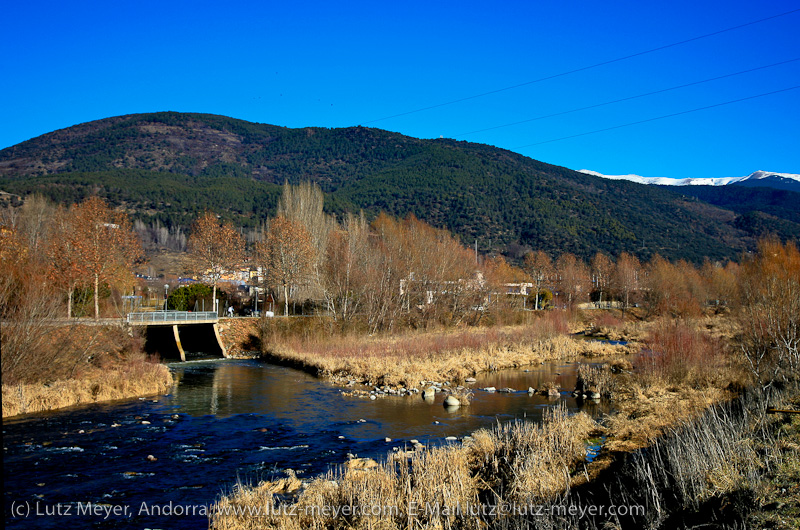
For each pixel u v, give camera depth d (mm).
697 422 16812
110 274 48500
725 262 187125
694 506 10719
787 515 9555
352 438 20922
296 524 11953
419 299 64562
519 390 31500
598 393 28641
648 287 92125
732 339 40438
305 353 43219
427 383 33125
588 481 14297
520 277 112062
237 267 70938
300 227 65188
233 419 24062
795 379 22344
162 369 34312
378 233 85875
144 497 14875
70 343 30188
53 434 21172
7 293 29406
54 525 13102
